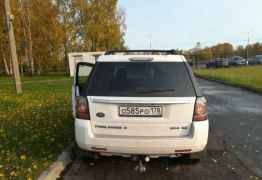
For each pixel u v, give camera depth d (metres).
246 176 3.89
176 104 3.46
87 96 3.61
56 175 3.88
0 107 8.80
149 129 3.48
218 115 8.04
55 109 8.41
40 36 34.91
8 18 12.33
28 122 6.67
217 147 5.12
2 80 27.08
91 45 36.28
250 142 5.43
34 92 13.43
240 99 11.31
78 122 3.62
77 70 4.85
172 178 3.81
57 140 5.21
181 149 3.49
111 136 3.54
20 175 3.66
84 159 4.30
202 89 15.44
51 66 39.69
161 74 3.64
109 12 36.88
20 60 37.06
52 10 34.03
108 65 3.76
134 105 3.47
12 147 4.80
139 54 3.98
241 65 42.91
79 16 35.16
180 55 3.96
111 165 4.25
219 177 3.85
